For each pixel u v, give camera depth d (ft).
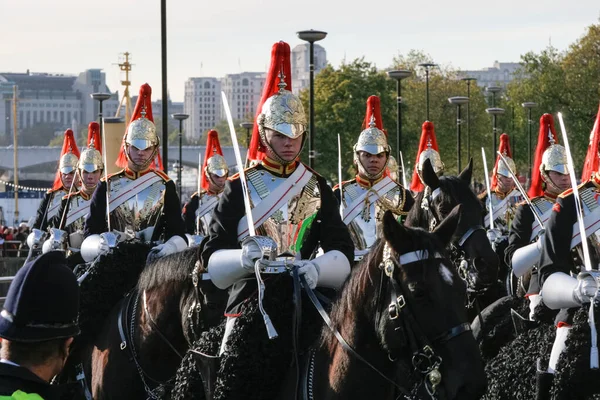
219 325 33.53
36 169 442.50
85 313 43.06
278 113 32.78
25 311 18.71
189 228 77.25
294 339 30.17
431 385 25.61
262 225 32.63
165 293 39.86
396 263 26.11
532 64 223.92
